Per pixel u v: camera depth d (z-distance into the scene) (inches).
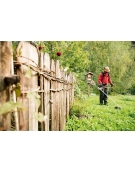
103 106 331.0
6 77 58.2
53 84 128.5
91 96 441.1
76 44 360.5
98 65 526.0
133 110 305.7
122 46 554.3
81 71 418.0
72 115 242.8
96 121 229.1
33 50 82.5
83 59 394.3
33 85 84.4
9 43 60.1
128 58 552.4
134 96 493.0
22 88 72.9
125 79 542.3
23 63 71.0
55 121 137.1
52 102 121.8
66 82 211.0
